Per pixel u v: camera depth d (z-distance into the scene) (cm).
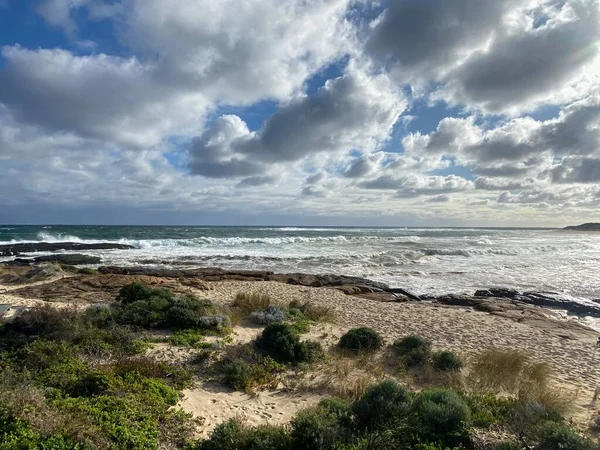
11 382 605
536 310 1728
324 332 1195
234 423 564
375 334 1083
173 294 1446
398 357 996
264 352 949
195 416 632
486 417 618
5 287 1855
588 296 2094
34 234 5194
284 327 999
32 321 952
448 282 2458
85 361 779
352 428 564
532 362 1016
